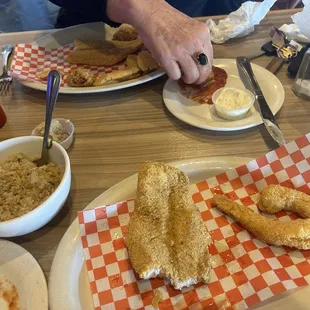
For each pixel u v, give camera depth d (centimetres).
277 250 71
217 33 137
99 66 133
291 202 77
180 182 80
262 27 142
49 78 86
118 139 102
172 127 104
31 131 106
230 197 82
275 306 64
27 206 77
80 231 74
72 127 101
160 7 121
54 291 65
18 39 149
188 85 117
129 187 83
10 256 70
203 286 67
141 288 68
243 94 105
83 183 89
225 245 73
